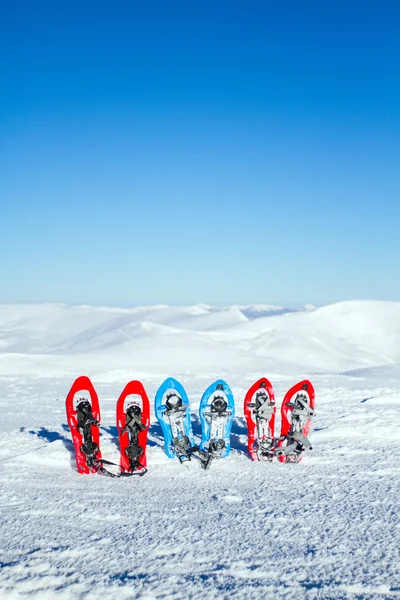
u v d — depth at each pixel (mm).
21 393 20188
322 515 5820
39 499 6668
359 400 15305
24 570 4469
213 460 8859
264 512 5992
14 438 10523
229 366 43375
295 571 4379
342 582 4156
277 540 5086
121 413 8531
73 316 121500
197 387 20500
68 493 6984
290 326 94000
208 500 6574
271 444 8828
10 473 8086
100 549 4922
